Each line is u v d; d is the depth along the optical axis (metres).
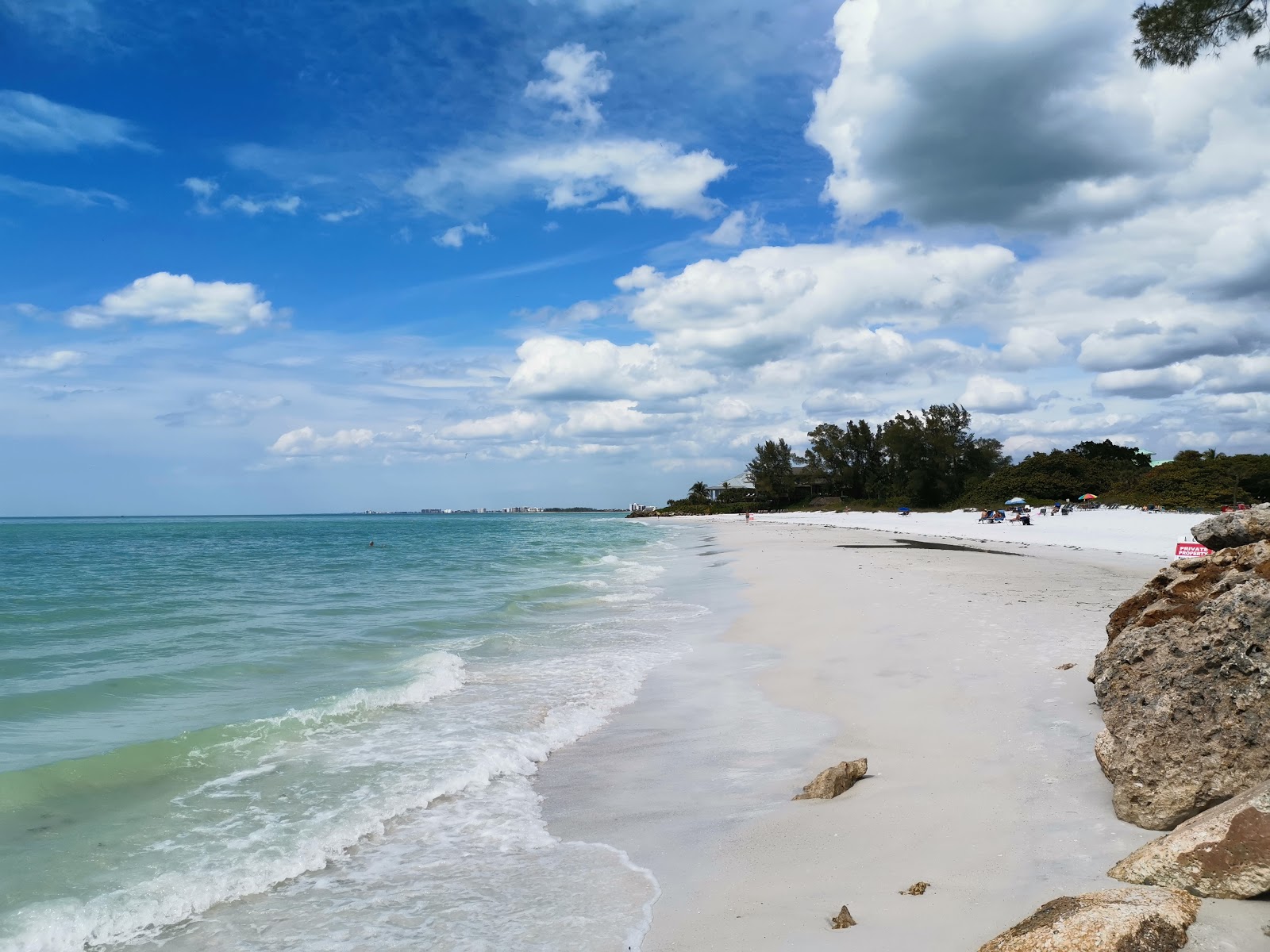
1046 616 14.42
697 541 58.41
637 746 8.91
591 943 4.70
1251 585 5.55
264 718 9.94
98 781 7.66
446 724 9.65
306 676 12.49
